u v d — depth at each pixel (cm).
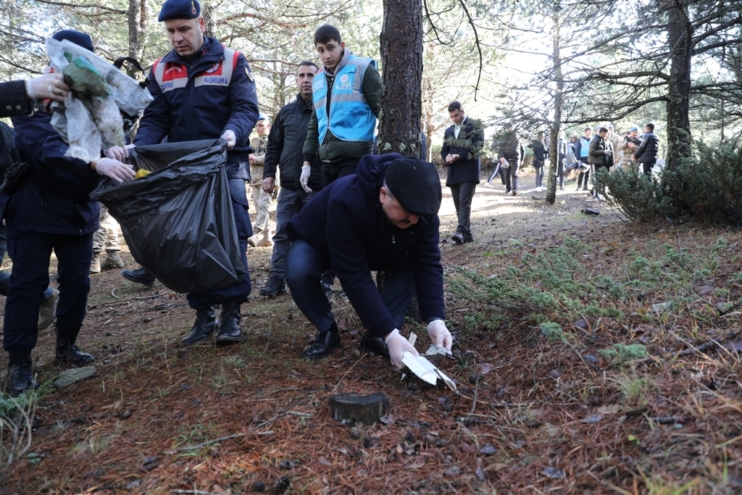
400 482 205
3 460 227
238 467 214
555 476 195
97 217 334
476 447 223
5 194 300
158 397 278
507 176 1880
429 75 1505
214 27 993
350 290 272
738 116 738
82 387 304
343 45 443
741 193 552
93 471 215
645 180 670
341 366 303
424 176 246
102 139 283
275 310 444
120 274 755
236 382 283
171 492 200
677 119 661
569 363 272
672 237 555
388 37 357
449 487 200
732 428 188
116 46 1167
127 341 412
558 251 405
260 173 912
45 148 283
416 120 365
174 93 356
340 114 432
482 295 362
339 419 245
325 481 206
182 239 296
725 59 697
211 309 369
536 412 241
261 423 244
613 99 688
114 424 254
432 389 274
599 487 183
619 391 238
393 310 313
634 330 287
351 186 273
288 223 316
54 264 896
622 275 396
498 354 307
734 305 281
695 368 235
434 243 293
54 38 298
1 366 380
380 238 278
